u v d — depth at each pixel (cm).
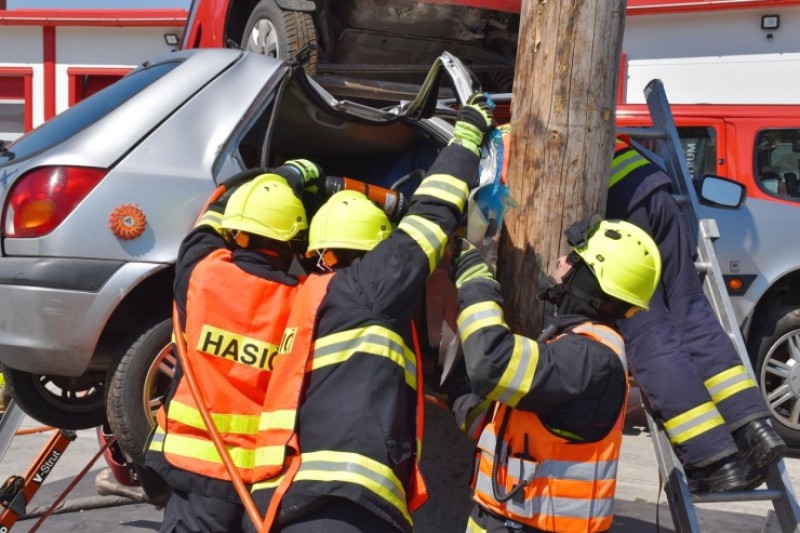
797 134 782
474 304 306
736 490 369
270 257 321
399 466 291
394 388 290
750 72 1086
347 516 279
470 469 478
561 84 353
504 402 295
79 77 1510
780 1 1052
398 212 382
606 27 354
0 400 540
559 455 299
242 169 421
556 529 298
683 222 414
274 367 300
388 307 294
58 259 393
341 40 616
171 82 428
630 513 562
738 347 407
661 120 477
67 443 488
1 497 473
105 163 402
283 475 286
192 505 305
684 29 1109
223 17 665
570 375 292
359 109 445
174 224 404
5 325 405
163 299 414
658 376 374
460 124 333
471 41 627
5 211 410
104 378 469
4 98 1540
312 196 370
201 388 305
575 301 314
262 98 433
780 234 737
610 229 319
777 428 717
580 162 354
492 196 356
